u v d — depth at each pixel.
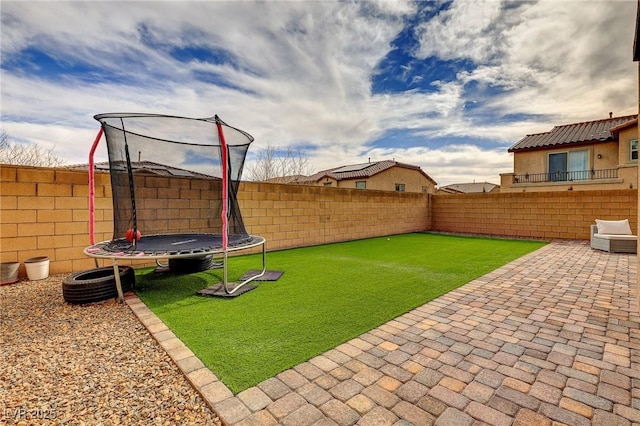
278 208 7.89
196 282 4.51
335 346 2.52
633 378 2.08
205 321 3.03
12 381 2.07
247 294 3.93
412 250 7.80
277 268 5.52
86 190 5.06
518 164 17.38
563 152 15.93
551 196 10.51
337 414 1.72
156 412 1.76
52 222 4.79
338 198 9.55
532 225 10.89
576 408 1.78
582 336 2.73
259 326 2.91
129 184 4.39
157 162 4.62
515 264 5.97
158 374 2.15
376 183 22.39
